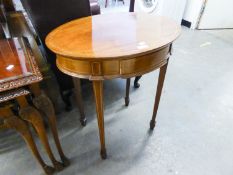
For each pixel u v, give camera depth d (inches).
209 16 115.4
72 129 53.7
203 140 49.3
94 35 36.0
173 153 46.3
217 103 61.4
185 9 120.9
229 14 116.1
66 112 59.7
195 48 95.8
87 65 30.7
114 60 29.9
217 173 41.8
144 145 48.4
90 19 44.5
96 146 48.9
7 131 53.8
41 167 41.3
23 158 46.5
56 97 56.6
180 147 47.7
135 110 59.5
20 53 33.2
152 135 51.0
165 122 54.7
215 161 44.3
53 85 56.3
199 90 67.3
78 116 58.2
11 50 34.2
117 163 44.5
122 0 179.5
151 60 33.2
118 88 69.9
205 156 45.4
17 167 44.5
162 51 34.4
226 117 56.2
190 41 103.1
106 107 60.8
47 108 34.3
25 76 27.2
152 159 45.1
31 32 51.2
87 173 42.7
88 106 61.6
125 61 30.5
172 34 35.7
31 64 30.5
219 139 49.5
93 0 75.3
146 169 43.1
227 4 112.1
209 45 98.9
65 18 47.4
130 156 45.9
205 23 117.9
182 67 80.5
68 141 50.2
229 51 93.0
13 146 49.7
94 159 45.6
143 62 32.3
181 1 110.6
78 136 51.6
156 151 46.9
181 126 53.4
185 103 61.6
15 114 31.2
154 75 76.7
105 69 31.1
